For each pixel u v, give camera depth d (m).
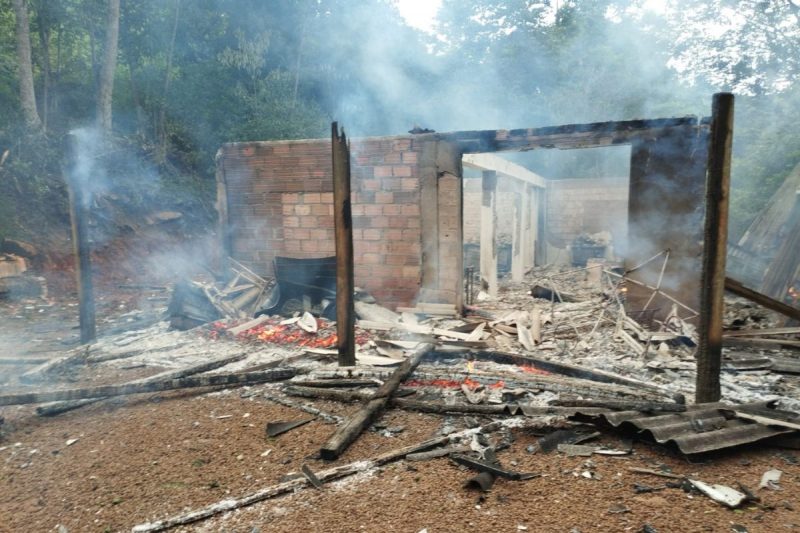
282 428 4.10
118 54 20.36
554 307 8.95
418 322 7.89
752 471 3.21
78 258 6.92
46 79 16.97
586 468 3.29
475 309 8.84
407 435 3.94
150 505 3.06
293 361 6.13
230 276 9.46
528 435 3.84
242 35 22.47
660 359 5.88
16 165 13.08
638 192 7.16
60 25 18.08
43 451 3.88
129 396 5.09
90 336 7.09
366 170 8.59
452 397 4.75
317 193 9.02
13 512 3.04
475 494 3.02
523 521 2.73
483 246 11.85
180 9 21.45
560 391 4.79
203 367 5.77
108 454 3.78
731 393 4.77
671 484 3.05
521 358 5.77
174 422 4.35
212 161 20.30
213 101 20.97
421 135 8.27
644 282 7.21
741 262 10.91
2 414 4.54
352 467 3.36
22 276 10.62
